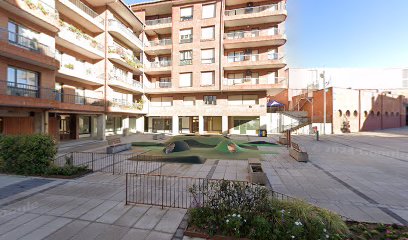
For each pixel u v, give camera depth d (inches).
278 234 148.4
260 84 1051.3
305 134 1125.1
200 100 1166.3
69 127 884.0
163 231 173.8
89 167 396.2
